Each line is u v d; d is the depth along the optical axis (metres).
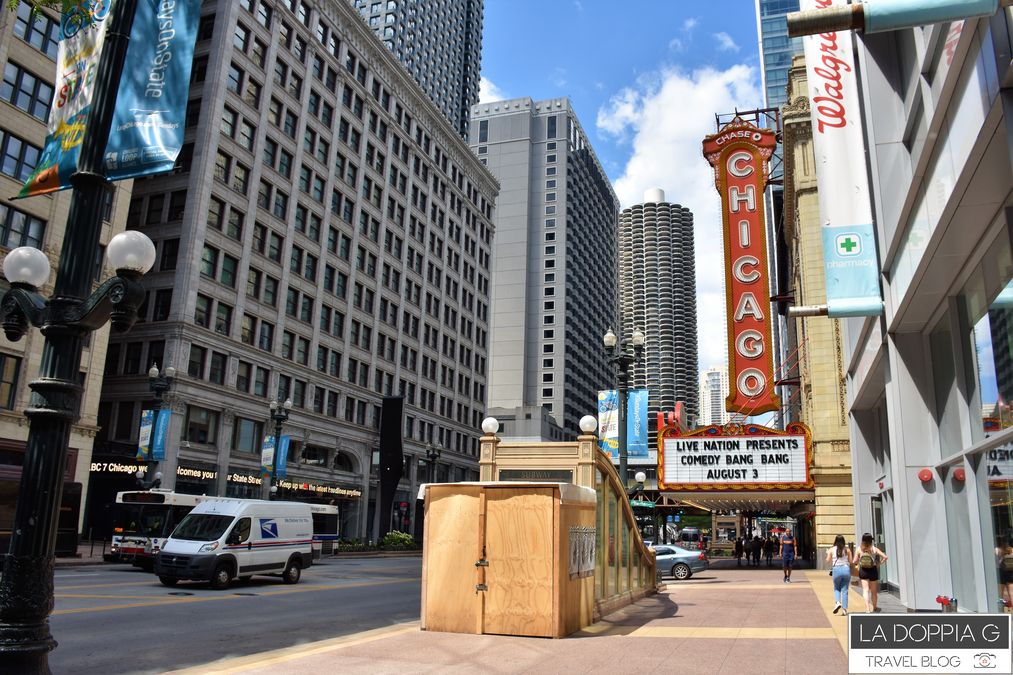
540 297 145.50
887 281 15.16
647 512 42.72
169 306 46.47
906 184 14.92
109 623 13.33
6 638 5.95
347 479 61.59
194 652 10.89
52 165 8.05
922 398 15.05
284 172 56.38
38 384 6.44
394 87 73.00
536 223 149.88
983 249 11.31
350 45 65.81
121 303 6.53
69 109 8.19
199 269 47.38
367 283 66.69
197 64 50.75
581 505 13.10
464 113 162.00
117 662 9.99
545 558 11.74
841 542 15.40
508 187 150.62
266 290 53.84
